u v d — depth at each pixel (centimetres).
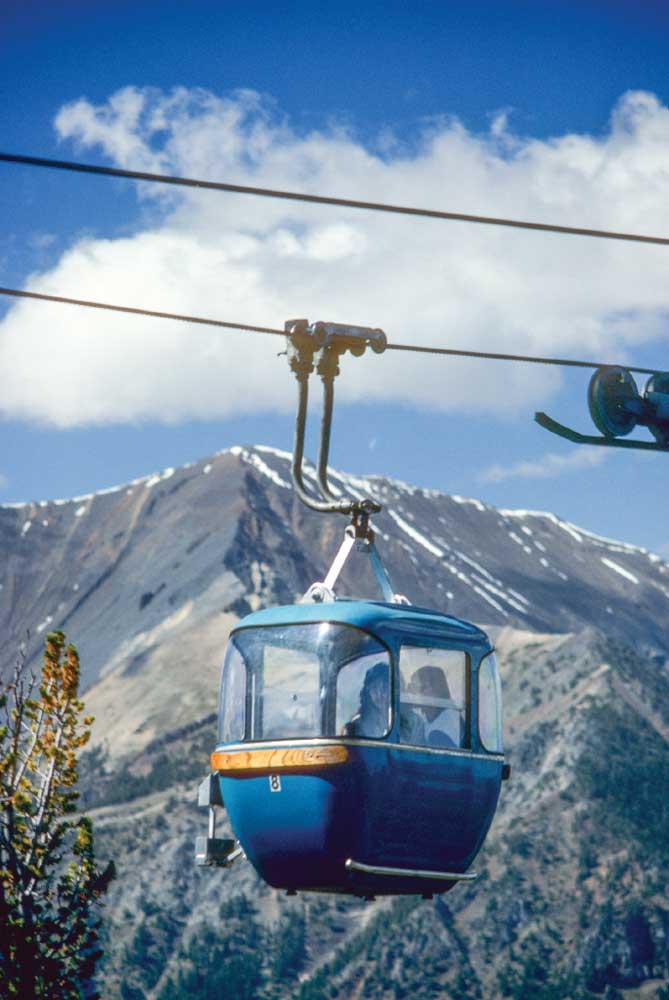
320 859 3597
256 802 3653
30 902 9425
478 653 3859
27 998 9050
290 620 3719
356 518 3916
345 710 3594
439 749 3697
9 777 9600
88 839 9744
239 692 3750
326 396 3866
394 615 3719
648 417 4159
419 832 3672
